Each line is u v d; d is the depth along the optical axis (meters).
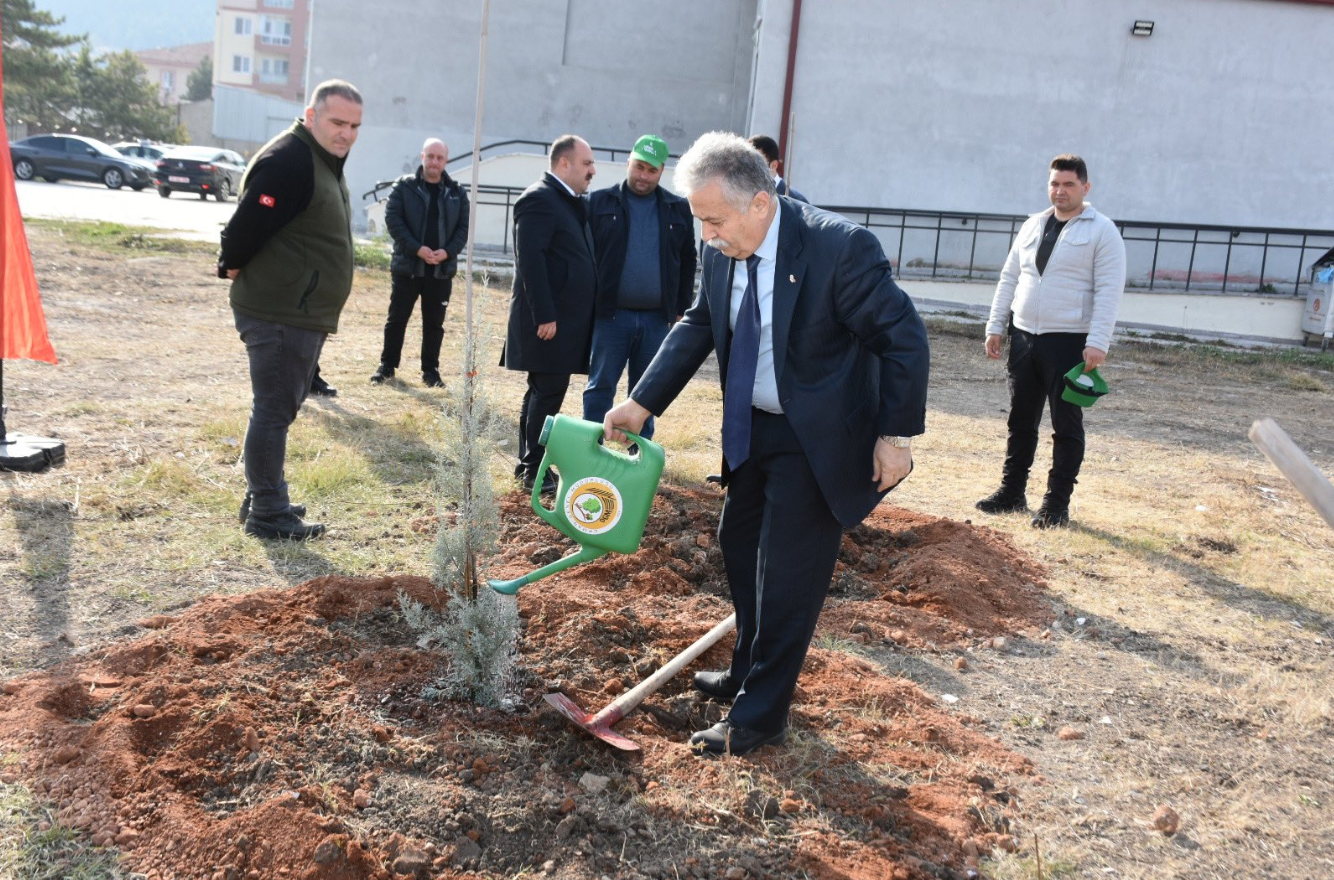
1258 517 6.93
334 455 6.16
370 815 2.83
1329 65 19.36
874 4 18.91
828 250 3.03
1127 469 8.17
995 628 4.69
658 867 2.75
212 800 2.85
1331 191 19.73
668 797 3.01
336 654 3.62
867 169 19.41
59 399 7.01
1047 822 3.16
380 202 21.25
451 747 3.12
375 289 14.52
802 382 3.08
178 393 7.55
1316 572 5.88
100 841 2.64
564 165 5.78
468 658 3.38
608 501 3.16
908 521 6.01
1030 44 19.19
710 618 4.36
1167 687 4.21
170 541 4.71
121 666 3.41
